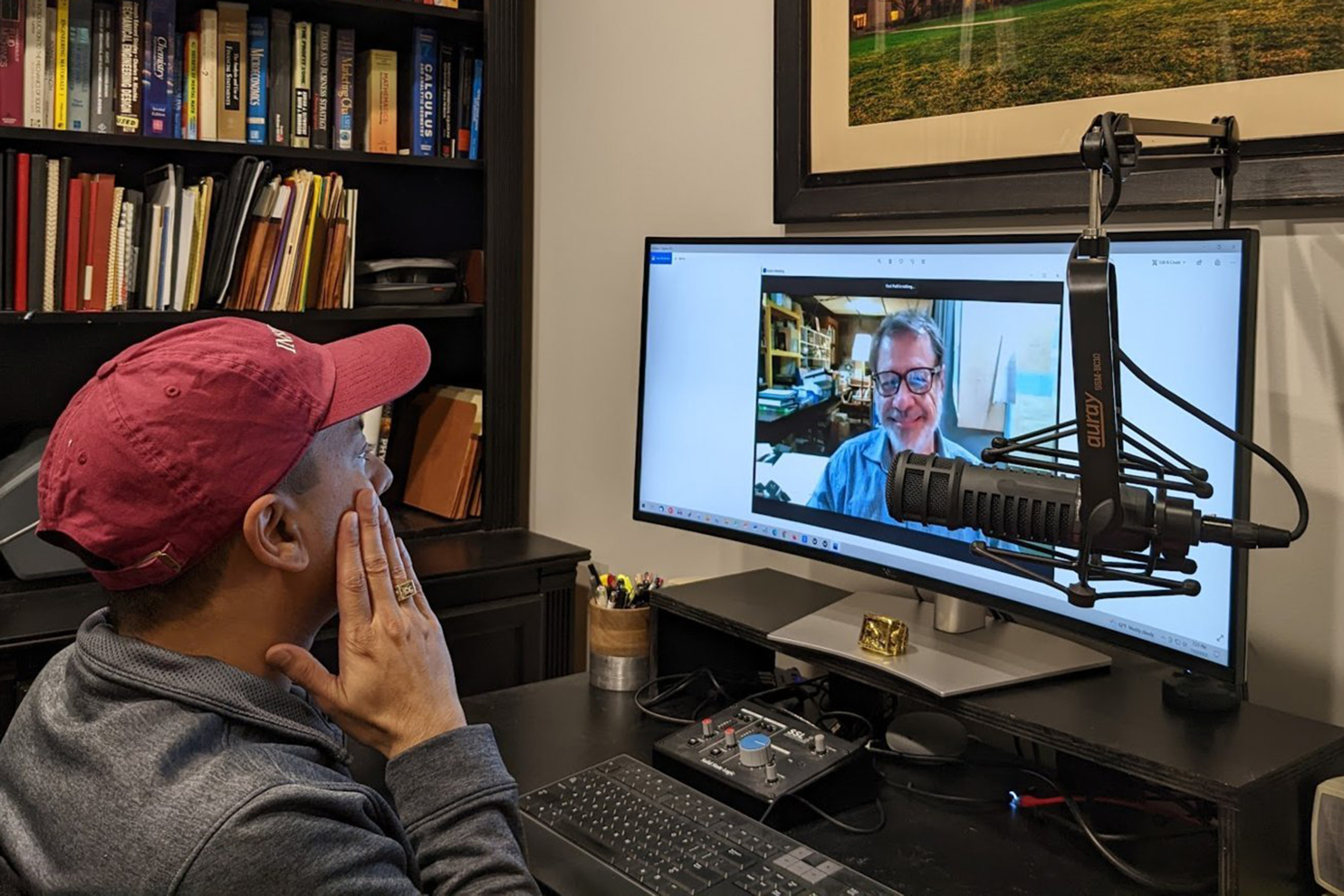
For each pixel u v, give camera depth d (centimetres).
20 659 191
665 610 170
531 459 271
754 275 163
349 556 94
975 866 124
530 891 90
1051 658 140
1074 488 115
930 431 141
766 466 164
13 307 210
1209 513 117
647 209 232
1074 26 155
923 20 173
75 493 83
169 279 224
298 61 238
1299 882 115
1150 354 122
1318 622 139
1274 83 136
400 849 85
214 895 74
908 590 181
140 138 218
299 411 89
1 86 206
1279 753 115
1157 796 134
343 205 243
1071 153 156
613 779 138
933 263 140
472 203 270
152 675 84
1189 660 119
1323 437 137
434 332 284
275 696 89
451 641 232
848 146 186
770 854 120
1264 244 140
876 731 160
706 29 215
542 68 258
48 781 82
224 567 86
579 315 252
